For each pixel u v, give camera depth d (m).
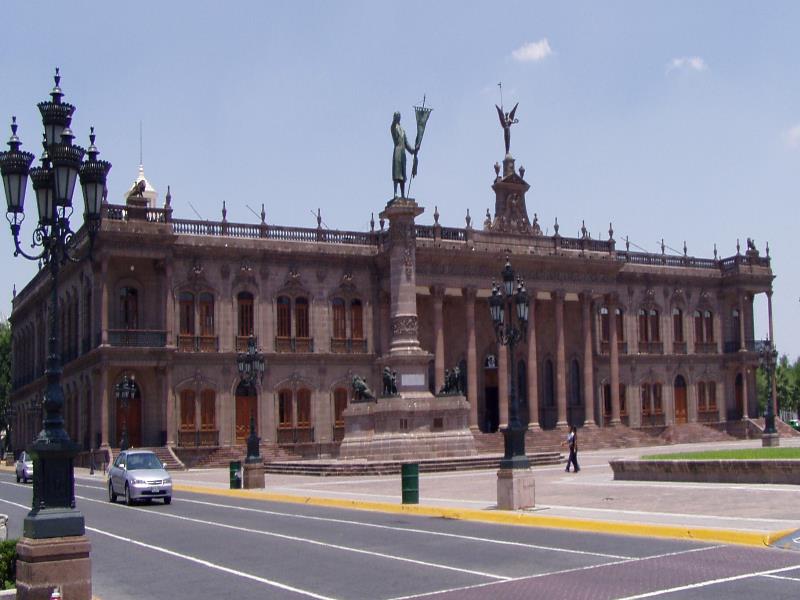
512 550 20.88
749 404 94.44
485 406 82.75
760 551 19.67
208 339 70.69
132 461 38.44
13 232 16.92
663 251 92.75
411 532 25.00
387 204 59.75
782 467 31.80
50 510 15.58
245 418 71.81
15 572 16.78
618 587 15.97
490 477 45.69
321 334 74.94
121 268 68.25
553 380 85.19
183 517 31.08
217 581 17.97
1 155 16.94
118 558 21.41
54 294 16.59
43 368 88.19
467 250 77.69
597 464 54.75
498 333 30.86
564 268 83.19
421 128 60.75
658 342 90.56
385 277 76.94
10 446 110.56
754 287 94.19
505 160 82.62
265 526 27.53
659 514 25.77
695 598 14.84
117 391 67.69
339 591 16.52
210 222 71.44
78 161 16.86
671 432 87.25
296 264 74.38
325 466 53.69
